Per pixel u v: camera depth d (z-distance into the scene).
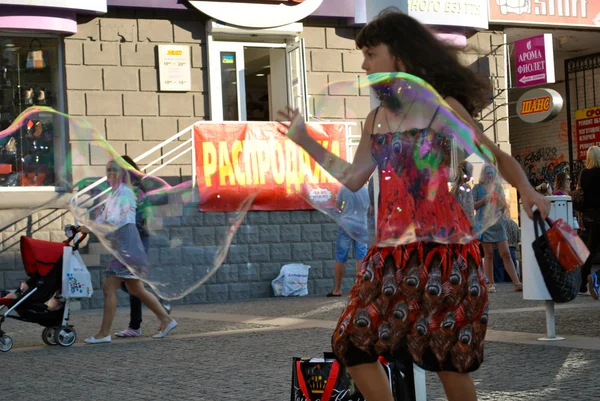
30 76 16.62
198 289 16.55
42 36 16.69
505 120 20.28
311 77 18.45
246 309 14.44
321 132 4.55
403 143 3.71
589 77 24.92
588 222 13.60
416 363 3.72
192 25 17.66
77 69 16.77
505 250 15.53
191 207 9.64
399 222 3.71
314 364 4.77
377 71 3.80
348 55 18.72
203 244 9.80
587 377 6.78
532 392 6.28
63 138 16.56
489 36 20.17
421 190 3.70
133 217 9.29
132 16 17.19
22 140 16.28
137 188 9.41
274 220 17.06
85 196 14.96
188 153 17.36
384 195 3.78
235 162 14.96
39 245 10.20
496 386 6.56
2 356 9.54
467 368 3.71
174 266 9.45
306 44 18.45
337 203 4.50
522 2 20.17
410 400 4.85
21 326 12.95
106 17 16.98
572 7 20.70
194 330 11.47
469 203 3.79
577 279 4.71
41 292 10.12
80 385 7.45
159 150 17.25
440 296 3.68
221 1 17.45
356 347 3.72
